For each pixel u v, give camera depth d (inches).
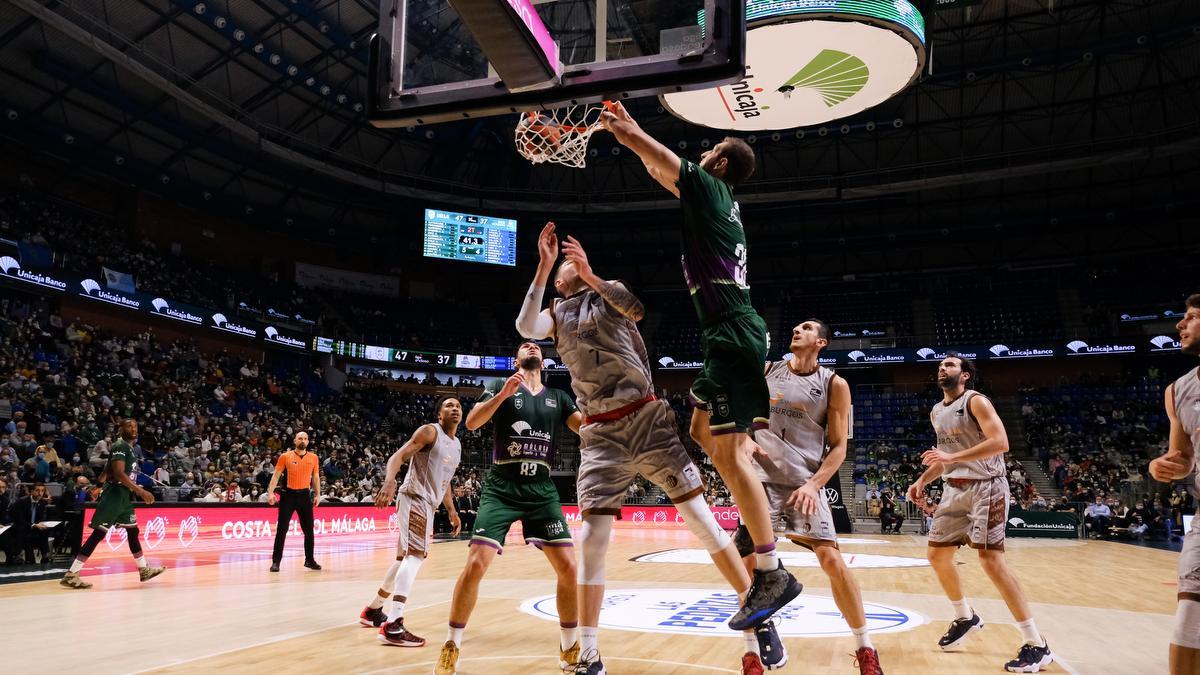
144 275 944.9
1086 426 1044.5
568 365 140.4
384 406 1138.0
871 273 1369.3
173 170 1033.5
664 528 869.2
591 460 138.3
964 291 1316.4
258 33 856.3
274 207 1167.6
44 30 778.2
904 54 386.3
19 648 179.3
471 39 147.0
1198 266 1181.7
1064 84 1024.9
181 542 518.0
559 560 156.3
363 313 1253.7
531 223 1315.2
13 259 761.0
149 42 824.9
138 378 818.8
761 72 404.8
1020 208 1236.5
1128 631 219.9
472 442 1098.7
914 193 1230.9
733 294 113.7
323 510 647.1
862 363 1190.9
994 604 275.9
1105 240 1261.1
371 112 147.9
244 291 1102.4
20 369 700.7
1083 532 796.0
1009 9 910.4
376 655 172.1
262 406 948.6
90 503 451.2
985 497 176.4
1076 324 1188.5
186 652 175.0
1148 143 1057.5
